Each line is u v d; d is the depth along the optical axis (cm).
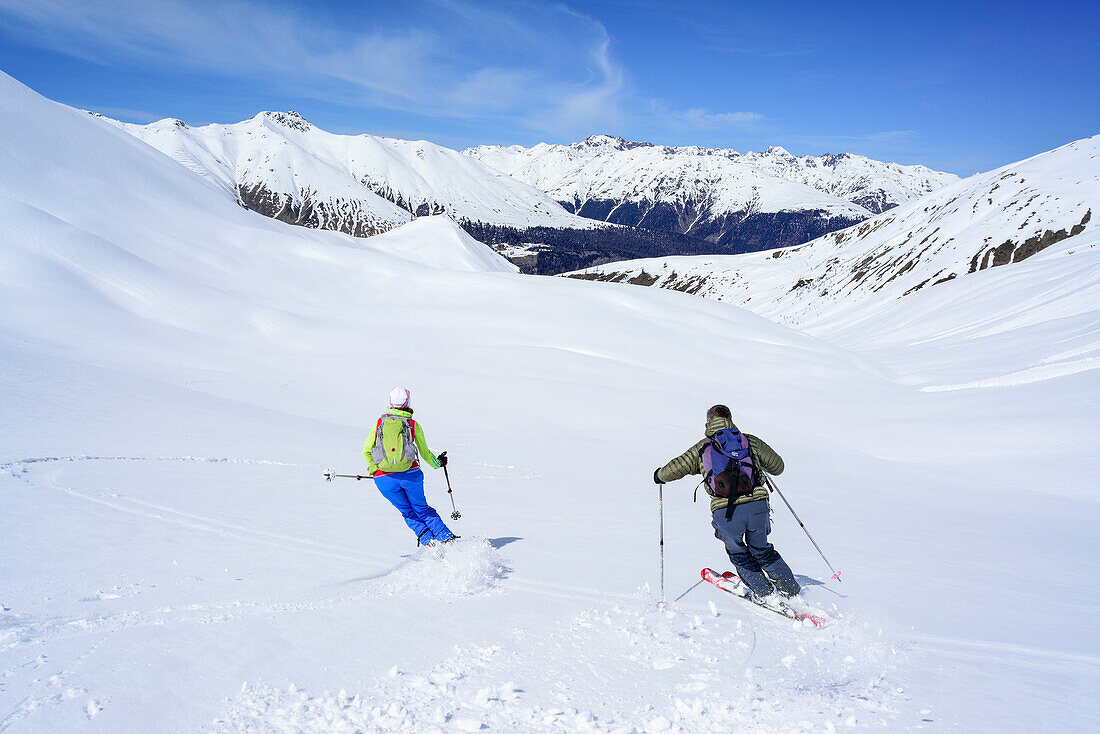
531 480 1275
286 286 6456
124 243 6300
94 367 2327
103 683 341
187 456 1165
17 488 782
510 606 505
